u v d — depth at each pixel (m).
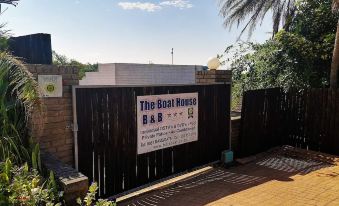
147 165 5.93
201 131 6.98
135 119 5.62
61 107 4.64
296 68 9.22
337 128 7.98
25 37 5.09
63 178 3.62
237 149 7.93
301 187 5.68
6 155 3.87
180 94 6.38
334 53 8.42
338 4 8.26
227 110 7.60
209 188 5.78
